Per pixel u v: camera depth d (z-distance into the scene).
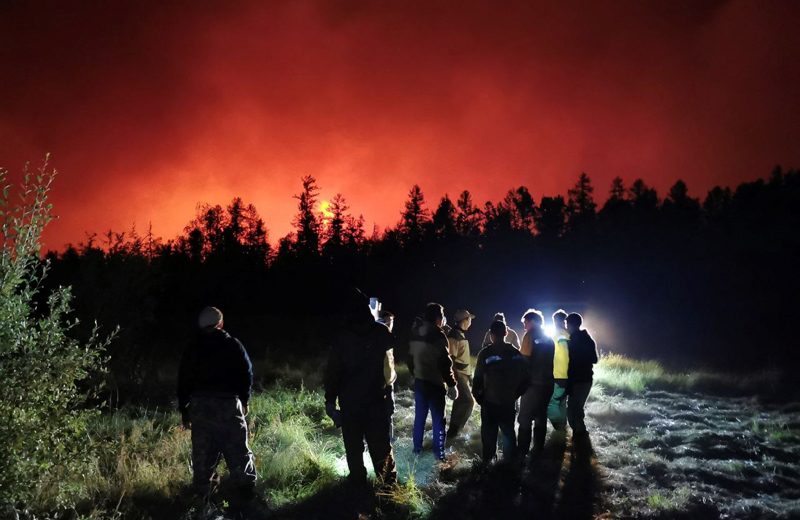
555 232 78.69
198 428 5.46
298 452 7.21
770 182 74.75
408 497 5.94
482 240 75.38
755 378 15.52
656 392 13.80
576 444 8.52
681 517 5.99
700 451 8.71
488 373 7.29
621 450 8.44
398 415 10.47
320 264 56.81
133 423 8.56
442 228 72.06
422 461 7.47
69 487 5.23
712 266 60.19
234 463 5.53
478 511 5.93
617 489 6.79
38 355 4.85
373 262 60.84
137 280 13.79
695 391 14.41
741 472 7.73
